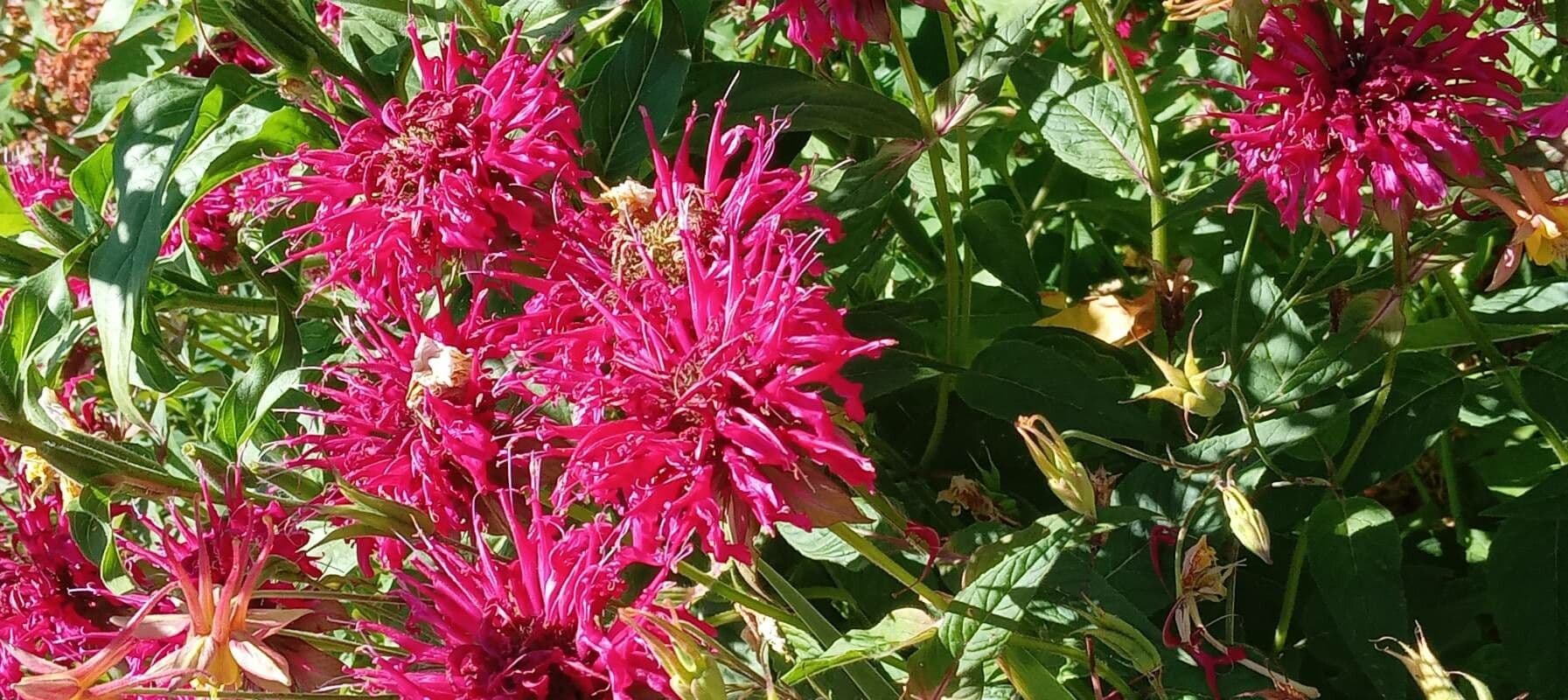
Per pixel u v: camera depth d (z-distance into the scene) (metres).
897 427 0.38
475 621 0.24
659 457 0.22
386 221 0.27
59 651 0.28
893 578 0.32
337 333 0.38
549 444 0.26
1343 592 0.29
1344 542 0.29
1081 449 0.35
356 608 0.30
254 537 0.28
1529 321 0.31
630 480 0.22
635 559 0.22
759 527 0.24
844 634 0.25
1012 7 0.44
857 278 0.39
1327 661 0.33
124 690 0.24
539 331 0.26
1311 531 0.30
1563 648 0.29
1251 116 0.28
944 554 0.28
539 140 0.27
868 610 0.32
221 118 0.30
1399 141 0.26
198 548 0.27
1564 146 0.26
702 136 0.33
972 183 0.47
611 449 0.22
